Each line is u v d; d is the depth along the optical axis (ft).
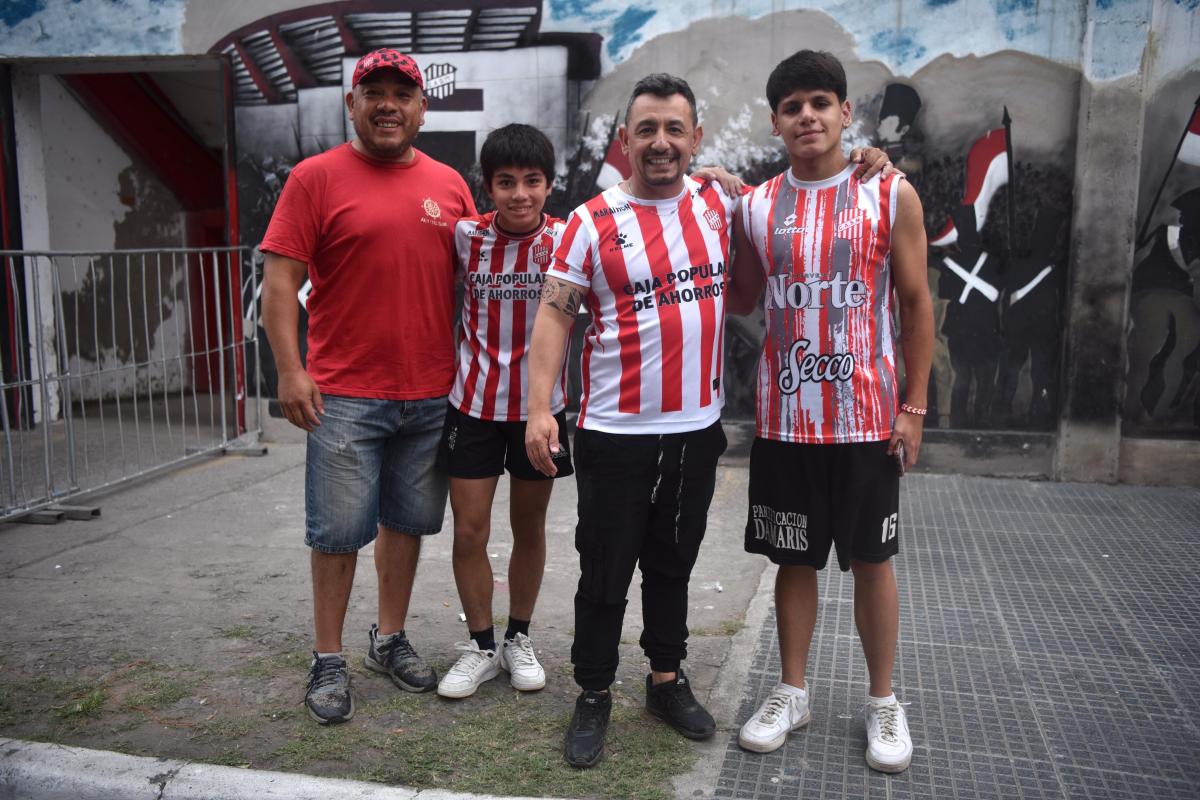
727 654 10.71
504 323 9.45
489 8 18.98
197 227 29.48
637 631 11.37
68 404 16.85
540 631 11.42
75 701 9.64
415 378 9.56
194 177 28.76
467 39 19.16
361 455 9.39
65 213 25.38
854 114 17.80
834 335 8.21
